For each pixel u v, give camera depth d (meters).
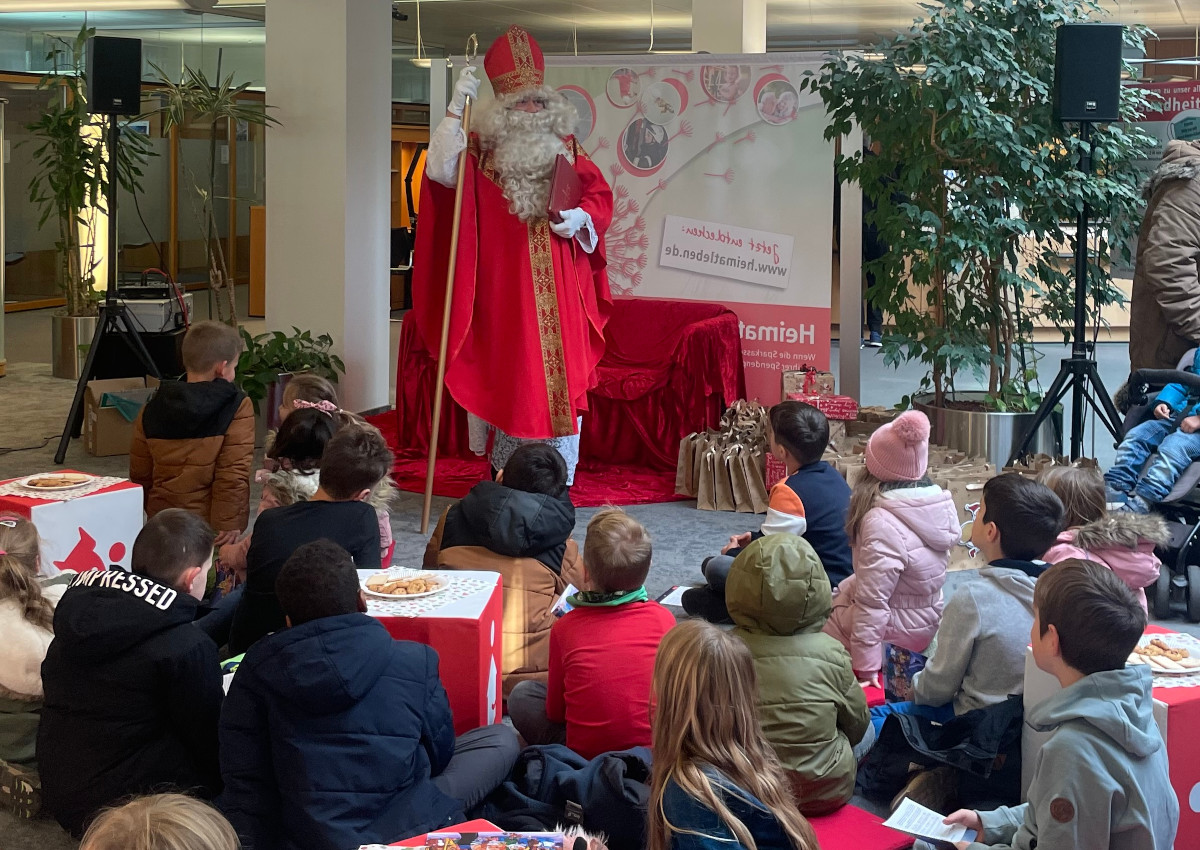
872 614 3.43
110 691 2.70
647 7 12.80
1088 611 2.16
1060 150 6.16
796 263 6.75
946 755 2.85
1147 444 4.71
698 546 5.39
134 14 12.85
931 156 6.01
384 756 2.42
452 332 5.57
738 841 1.94
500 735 2.87
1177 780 2.56
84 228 10.70
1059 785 2.12
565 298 5.59
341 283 7.45
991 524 2.98
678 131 6.85
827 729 2.73
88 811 2.72
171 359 7.63
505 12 13.20
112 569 2.79
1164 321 5.31
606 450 6.83
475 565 3.56
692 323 6.68
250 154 14.98
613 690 2.86
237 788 2.41
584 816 2.63
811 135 6.65
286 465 3.80
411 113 14.96
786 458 4.04
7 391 8.85
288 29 7.36
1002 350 6.60
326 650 2.38
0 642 3.00
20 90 13.03
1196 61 7.05
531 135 5.44
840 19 12.97
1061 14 6.07
